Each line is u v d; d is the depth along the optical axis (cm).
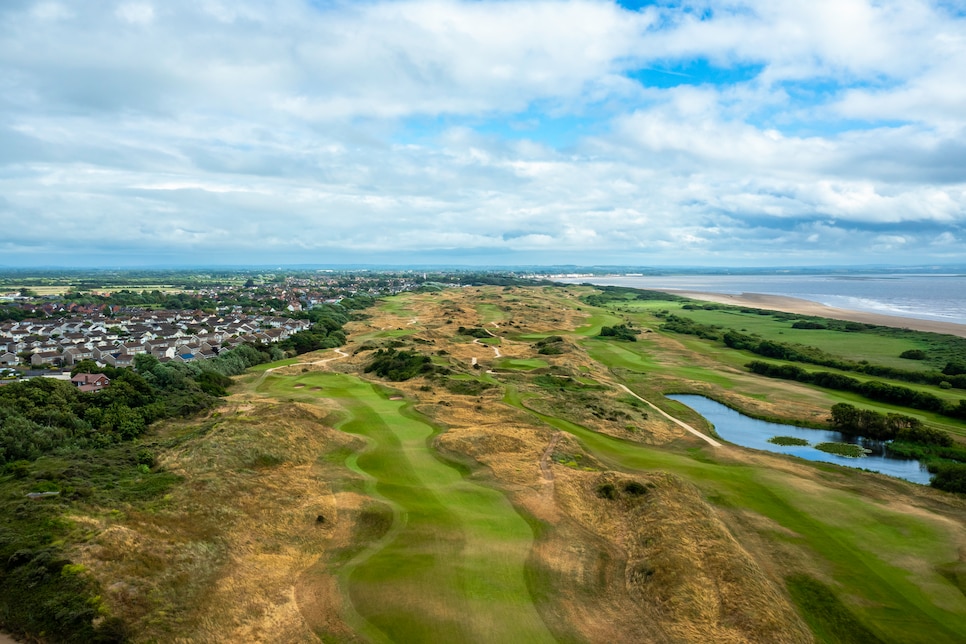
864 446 6100
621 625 2523
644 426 6341
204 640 2212
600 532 3481
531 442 5084
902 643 2650
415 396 6844
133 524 2938
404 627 2391
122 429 5369
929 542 3619
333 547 3109
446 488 3975
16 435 4556
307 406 5662
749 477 4750
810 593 3006
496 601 2602
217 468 3919
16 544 2569
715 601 2705
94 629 2136
